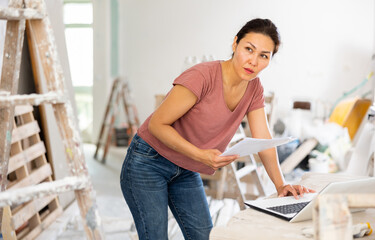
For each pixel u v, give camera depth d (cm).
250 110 185
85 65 707
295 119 520
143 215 175
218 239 127
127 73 713
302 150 455
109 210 370
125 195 182
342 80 605
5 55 150
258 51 154
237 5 645
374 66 555
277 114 629
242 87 173
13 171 310
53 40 139
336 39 603
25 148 323
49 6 370
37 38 139
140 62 705
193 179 186
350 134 480
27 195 121
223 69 167
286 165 419
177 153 171
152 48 695
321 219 92
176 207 188
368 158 272
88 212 138
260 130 184
